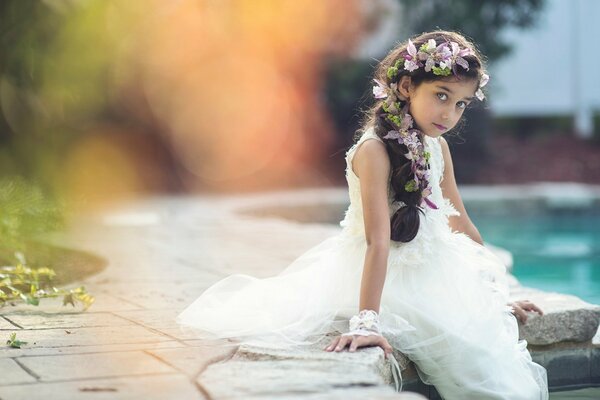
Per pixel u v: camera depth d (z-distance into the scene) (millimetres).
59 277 4723
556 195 10891
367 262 3039
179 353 2910
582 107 14906
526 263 7559
